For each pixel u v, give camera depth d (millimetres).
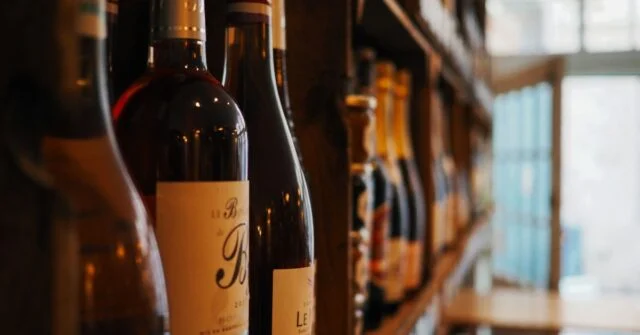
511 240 5188
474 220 2713
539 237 4777
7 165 248
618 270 6207
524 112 4941
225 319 379
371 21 989
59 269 260
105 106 289
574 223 6301
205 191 376
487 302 2383
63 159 265
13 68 252
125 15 476
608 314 2215
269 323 478
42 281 255
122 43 472
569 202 6203
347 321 647
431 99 1311
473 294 2521
